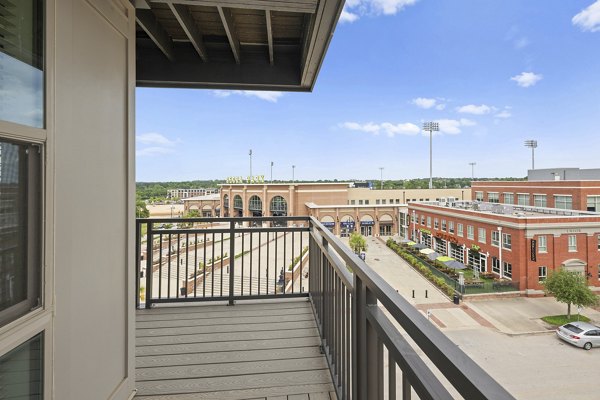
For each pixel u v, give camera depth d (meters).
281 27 2.77
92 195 1.53
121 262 1.84
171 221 3.30
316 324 2.81
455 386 0.52
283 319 2.95
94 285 1.54
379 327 0.98
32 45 1.12
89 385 1.49
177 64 3.07
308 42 2.43
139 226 3.27
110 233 1.71
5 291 1.01
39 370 1.15
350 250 1.44
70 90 1.34
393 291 0.87
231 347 2.46
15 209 1.05
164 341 2.55
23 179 1.09
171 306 3.26
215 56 3.11
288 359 2.29
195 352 2.39
